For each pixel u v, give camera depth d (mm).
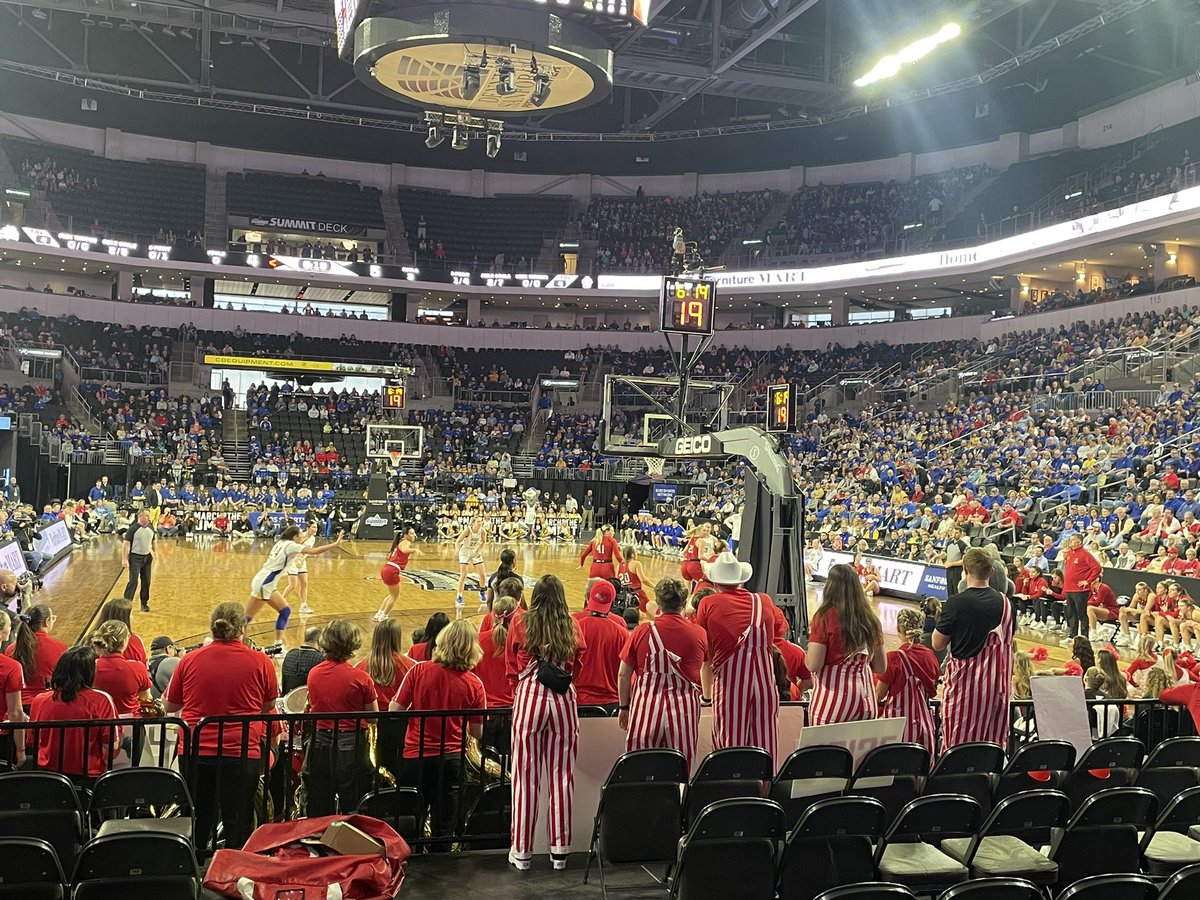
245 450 36062
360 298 45969
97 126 42781
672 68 32531
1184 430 21859
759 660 5852
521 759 5477
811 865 4578
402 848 5141
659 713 5625
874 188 42969
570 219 46969
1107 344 29094
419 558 25953
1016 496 21516
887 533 22828
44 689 6973
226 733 5758
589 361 42531
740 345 42594
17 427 26609
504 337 44094
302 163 46000
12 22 35375
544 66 12758
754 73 33750
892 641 14430
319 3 29719
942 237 38656
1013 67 31938
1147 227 29031
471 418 40781
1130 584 15867
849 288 39469
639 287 42344
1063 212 33312
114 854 3955
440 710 5727
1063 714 6148
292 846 4957
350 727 5910
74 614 14328
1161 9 29141
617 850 5023
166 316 40156
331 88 39438
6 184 38469
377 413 39625
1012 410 28328
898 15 32906
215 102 38656
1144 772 5781
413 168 47500
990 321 36312
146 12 31344
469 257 45219
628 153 45344
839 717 5676
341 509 32656
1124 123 36594
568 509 33750
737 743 5836
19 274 40188
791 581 10977
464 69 12703
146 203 41375
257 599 13234
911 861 4855
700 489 34031
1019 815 4844
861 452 31094
